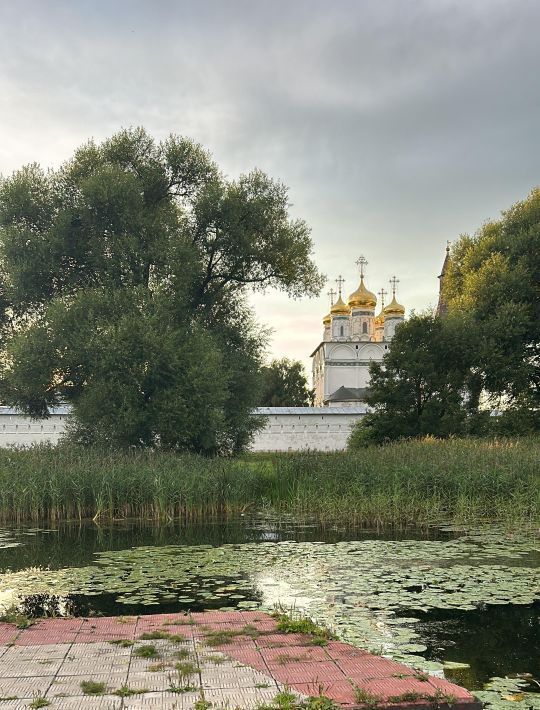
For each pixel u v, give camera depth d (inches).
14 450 823.1
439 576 359.9
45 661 197.9
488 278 1258.0
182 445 934.4
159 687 176.2
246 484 691.4
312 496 660.7
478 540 486.6
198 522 606.5
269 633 229.6
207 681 180.9
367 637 252.1
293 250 1053.2
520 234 1304.1
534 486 636.1
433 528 554.9
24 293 944.9
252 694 171.6
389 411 1171.3
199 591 331.0
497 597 312.8
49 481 637.9
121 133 1034.1
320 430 1675.7
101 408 882.1
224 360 1007.0
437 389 1171.3
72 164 1018.1
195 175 1064.8
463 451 765.9
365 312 2952.8
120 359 862.5
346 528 560.4
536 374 1282.0
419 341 1200.8
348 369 2716.5
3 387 971.3
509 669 221.1
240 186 1039.0
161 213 1007.0
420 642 248.2
